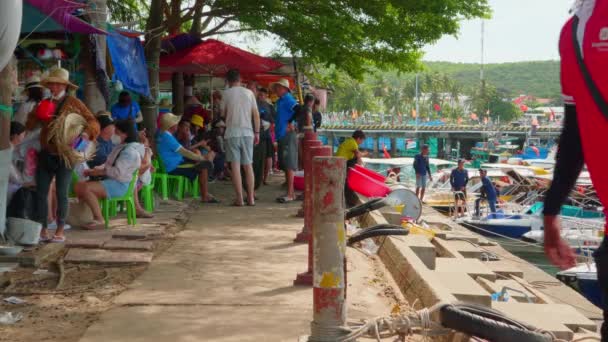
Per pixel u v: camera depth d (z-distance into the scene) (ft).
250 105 42.78
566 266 8.44
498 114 643.45
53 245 26.40
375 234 15.57
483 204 114.11
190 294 21.17
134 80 43.21
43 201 26.84
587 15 7.29
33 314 18.81
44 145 26.43
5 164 24.86
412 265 23.70
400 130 364.99
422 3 63.67
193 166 43.62
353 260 28.58
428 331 11.43
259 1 58.59
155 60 55.11
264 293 21.56
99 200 32.24
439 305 11.35
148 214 35.70
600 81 7.17
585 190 91.97
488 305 19.94
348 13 63.87
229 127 42.52
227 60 57.21
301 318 18.89
